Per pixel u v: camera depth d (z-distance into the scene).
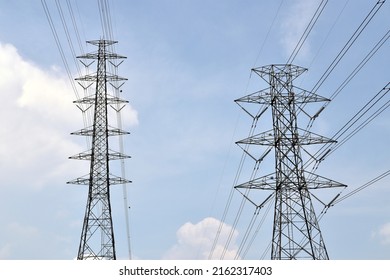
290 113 53.12
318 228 50.34
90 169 68.19
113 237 66.88
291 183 51.22
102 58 71.88
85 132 69.06
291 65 54.16
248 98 54.06
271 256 49.94
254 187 51.41
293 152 51.97
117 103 71.62
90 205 67.31
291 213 50.56
